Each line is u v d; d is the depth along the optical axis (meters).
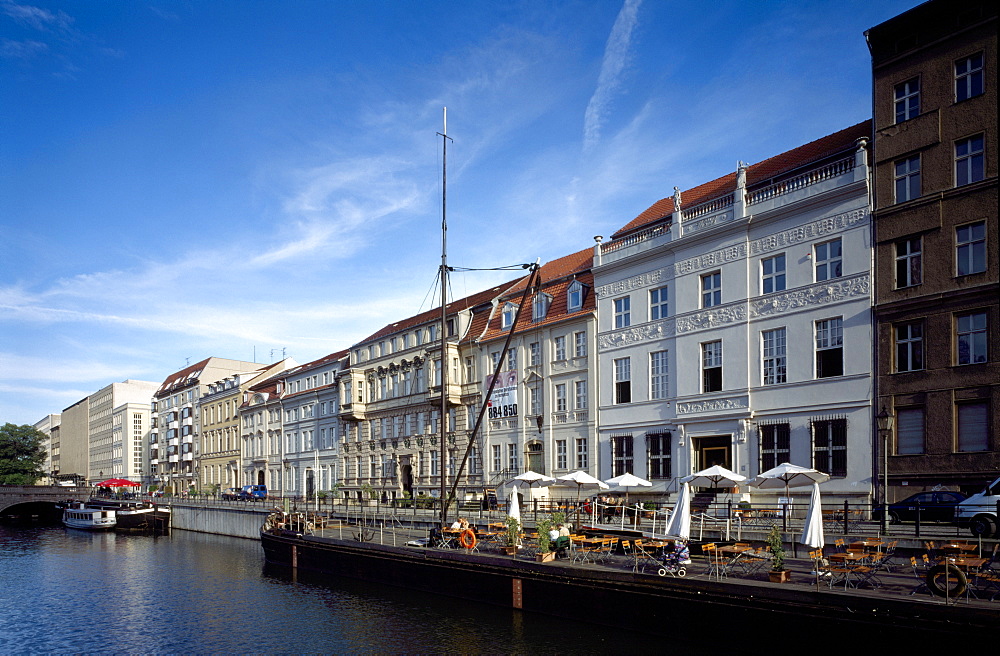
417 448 61.97
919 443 30.80
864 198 33.09
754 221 37.12
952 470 29.47
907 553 24.14
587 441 45.56
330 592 35.03
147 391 148.50
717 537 28.95
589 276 48.00
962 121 30.50
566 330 47.88
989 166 29.58
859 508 31.72
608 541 27.53
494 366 53.69
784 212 35.94
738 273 37.62
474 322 57.47
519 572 27.45
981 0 30.34
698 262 39.59
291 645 26.53
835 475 33.12
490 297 57.50
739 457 36.66
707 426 38.38
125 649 27.31
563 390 47.75
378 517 48.59
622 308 44.34
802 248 35.25
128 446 135.38
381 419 67.81
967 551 21.38
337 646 25.86
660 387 41.31
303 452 80.38
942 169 30.94
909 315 31.38
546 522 29.41
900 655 18.05
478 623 26.47
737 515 31.17
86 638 29.02
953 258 30.28
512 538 30.42
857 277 33.06
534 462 49.69
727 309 37.97
